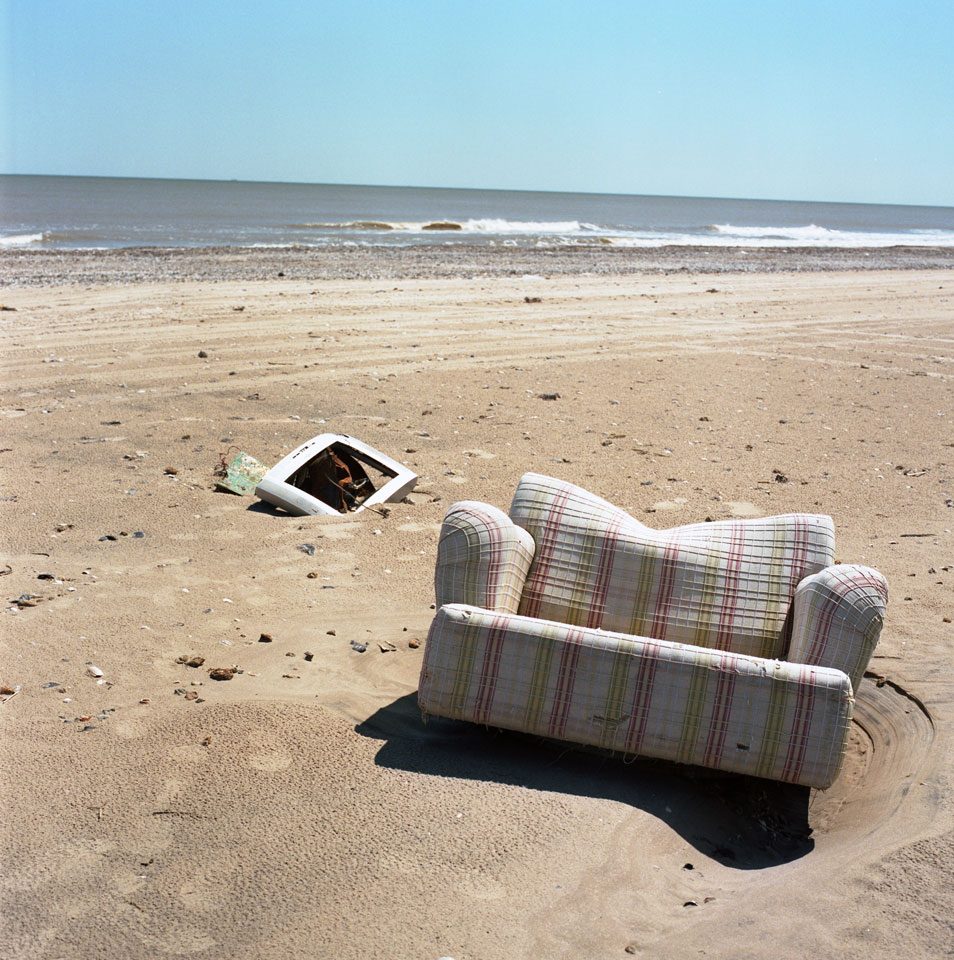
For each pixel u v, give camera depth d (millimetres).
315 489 8039
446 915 2984
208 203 89562
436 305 19234
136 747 3918
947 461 9570
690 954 2848
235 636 5148
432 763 3902
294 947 2828
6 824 3361
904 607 5789
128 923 2908
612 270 28922
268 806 3531
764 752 3709
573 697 3854
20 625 5070
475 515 4480
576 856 3324
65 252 29750
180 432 9570
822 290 25734
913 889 3137
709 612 4531
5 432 9336
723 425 10852
